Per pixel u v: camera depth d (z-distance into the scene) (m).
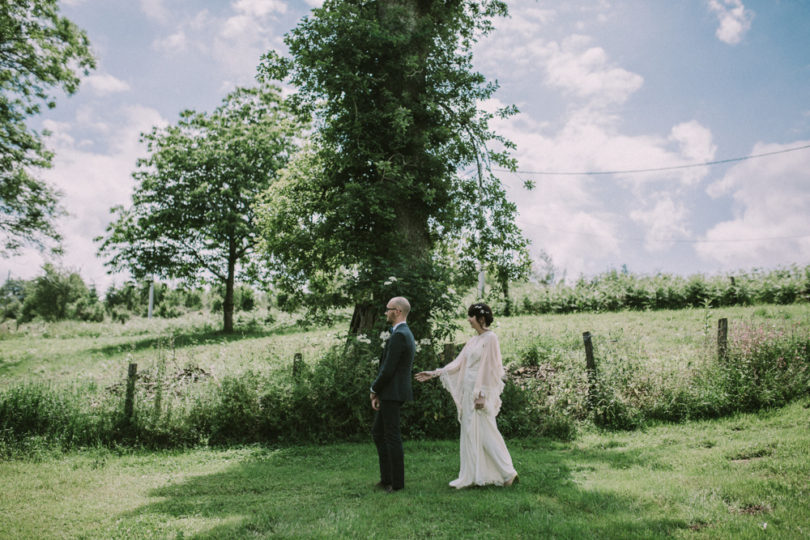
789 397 7.96
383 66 11.82
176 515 4.60
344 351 8.92
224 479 5.84
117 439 7.72
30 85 19.33
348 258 11.44
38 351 21.61
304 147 13.40
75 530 4.27
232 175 25.27
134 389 8.05
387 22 11.69
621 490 4.74
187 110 26.50
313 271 12.56
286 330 25.16
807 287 18.25
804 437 6.12
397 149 11.56
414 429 8.03
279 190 12.91
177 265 25.52
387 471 5.23
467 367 5.19
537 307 23.61
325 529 4.02
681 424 7.75
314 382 8.11
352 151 11.48
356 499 4.88
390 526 4.09
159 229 24.95
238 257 26.53
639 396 8.34
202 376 9.02
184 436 7.72
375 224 11.56
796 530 3.62
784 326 9.95
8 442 7.33
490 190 13.17
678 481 4.98
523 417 7.91
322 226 11.73
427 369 8.36
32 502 5.10
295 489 5.36
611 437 7.46
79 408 7.89
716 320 15.61
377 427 5.34
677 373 8.62
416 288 9.43
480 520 4.17
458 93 12.68
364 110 11.73
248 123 27.20
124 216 25.59
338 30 11.21
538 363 11.04
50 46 19.00
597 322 17.77
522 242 13.19
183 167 25.16
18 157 20.33
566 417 7.88
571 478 5.36
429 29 11.84
